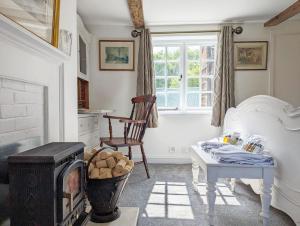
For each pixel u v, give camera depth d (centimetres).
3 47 97
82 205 122
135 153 330
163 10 280
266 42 319
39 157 90
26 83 119
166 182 248
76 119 183
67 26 170
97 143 311
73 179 112
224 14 294
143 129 260
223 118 307
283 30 313
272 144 174
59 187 94
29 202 91
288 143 155
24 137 118
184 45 337
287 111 156
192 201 201
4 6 98
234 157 158
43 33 132
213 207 157
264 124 188
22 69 111
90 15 294
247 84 322
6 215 103
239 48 320
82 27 281
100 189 131
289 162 154
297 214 146
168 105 341
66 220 98
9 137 106
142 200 203
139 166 311
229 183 240
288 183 155
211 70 339
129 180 254
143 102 286
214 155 168
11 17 103
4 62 97
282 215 176
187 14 293
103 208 136
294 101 316
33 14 122
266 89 322
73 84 177
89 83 327
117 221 138
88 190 132
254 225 162
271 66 316
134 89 330
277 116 168
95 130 301
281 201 163
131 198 207
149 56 317
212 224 157
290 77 316
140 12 270
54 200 92
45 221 91
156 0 253
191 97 341
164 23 321
